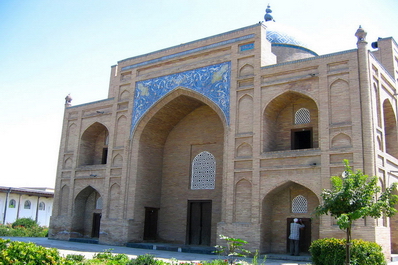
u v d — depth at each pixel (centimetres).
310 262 893
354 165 896
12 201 2316
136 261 655
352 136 913
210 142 1289
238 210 1041
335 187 687
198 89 1190
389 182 980
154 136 1355
